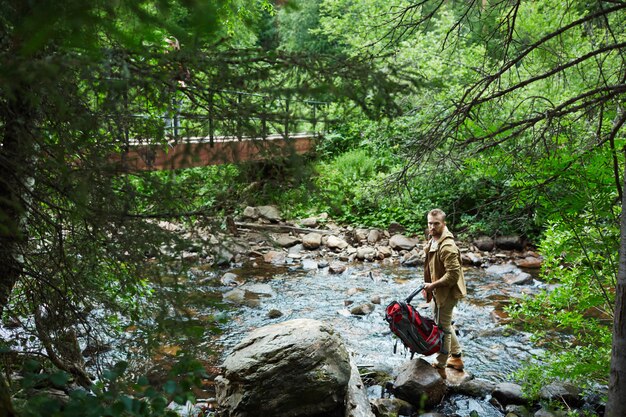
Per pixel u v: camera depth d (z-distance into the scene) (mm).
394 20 5883
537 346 6602
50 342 3299
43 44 1720
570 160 4477
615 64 5953
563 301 5059
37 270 3098
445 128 4996
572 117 5273
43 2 1655
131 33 1909
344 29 14586
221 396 4750
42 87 2172
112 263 2914
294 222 12953
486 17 5707
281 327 5059
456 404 5230
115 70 2191
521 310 5395
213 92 2357
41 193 2719
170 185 2479
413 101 5090
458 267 5406
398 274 10211
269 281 9578
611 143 4383
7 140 2414
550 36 4664
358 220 13125
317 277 9922
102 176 2447
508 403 5203
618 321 3699
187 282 2678
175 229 2533
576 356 4797
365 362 6172
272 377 4523
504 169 4977
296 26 16719
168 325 2561
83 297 3037
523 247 11445
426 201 12375
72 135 2551
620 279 3693
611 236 4609
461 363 5879
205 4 1793
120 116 2613
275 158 2318
